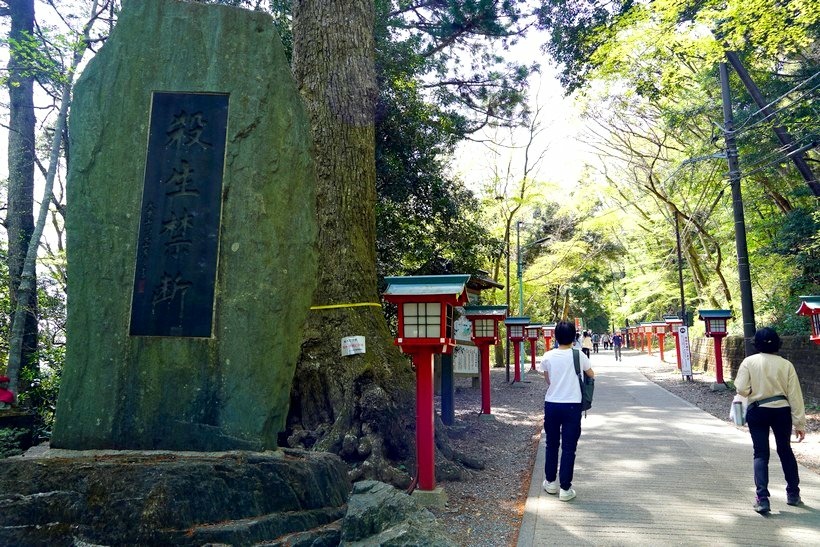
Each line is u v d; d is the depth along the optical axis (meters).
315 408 6.66
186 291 4.22
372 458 5.95
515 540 4.61
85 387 4.09
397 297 5.52
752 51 12.45
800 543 4.38
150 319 4.18
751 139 13.45
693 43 10.17
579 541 4.50
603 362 29.69
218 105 4.45
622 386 16.52
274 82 4.52
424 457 5.55
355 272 7.31
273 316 4.22
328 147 7.65
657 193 21.23
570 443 5.61
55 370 9.79
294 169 4.47
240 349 4.15
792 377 5.18
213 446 4.01
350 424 6.32
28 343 9.95
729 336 17.48
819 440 8.27
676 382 17.41
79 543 3.33
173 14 4.56
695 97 16.55
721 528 4.73
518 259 23.22
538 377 20.66
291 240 4.38
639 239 29.53
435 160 13.62
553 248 26.50
